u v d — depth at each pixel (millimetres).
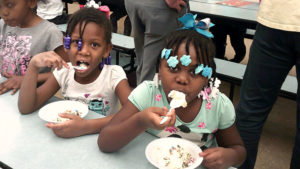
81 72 1134
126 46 2746
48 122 995
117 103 1375
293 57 1250
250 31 3703
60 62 1052
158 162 802
